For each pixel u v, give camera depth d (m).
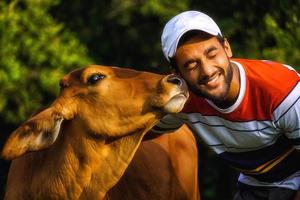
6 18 14.70
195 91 6.05
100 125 6.27
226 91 5.98
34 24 15.02
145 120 6.23
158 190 7.10
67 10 16.92
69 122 6.37
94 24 16.86
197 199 7.55
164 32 6.00
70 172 6.36
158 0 15.61
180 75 6.10
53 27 15.11
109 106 6.26
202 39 5.91
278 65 6.11
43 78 14.76
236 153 6.37
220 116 6.21
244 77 6.05
